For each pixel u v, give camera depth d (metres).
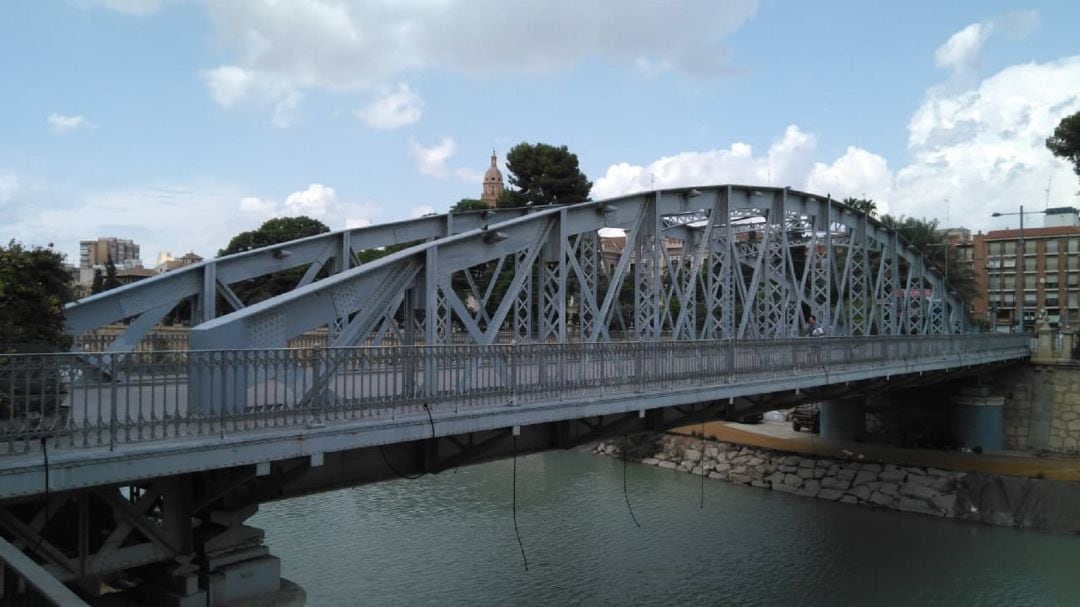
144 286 17.16
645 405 15.23
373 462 12.48
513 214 26.72
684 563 23.41
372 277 13.34
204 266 18.30
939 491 30.77
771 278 28.73
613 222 20.30
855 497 31.84
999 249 82.88
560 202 55.94
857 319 50.38
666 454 39.47
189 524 10.00
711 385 17.22
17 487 7.27
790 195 27.59
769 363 19.66
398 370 11.73
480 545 24.22
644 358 15.61
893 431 38.75
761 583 21.94
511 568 22.14
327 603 18.89
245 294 46.62
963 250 85.38
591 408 13.97
